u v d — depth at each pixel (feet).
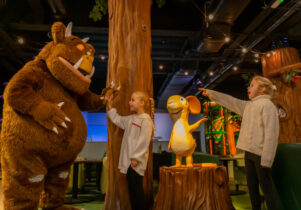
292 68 11.02
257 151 6.24
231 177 16.97
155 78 37.68
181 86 33.50
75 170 12.53
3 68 27.27
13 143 5.14
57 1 16.52
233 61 25.30
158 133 38.91
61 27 6.25
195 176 7.00
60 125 5.42
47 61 5.95
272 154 5.87
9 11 17.61
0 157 5.39
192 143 7.55
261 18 17.83
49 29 19.21
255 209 6.40
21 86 5.25
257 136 6.35
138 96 7.26
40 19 19.19
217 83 33.09
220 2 15.01
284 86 11.34
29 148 5.17
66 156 5.74
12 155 5.12
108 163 7.77
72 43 6.33
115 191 7.36
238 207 10.11
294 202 5.99
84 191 15.51
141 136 6.57
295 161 6.04
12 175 5.09
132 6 8.55
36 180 5.22
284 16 16.88
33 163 5.19
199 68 31.71
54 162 5.67
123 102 7.76
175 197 6.90
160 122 39.37
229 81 36.04
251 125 6.55
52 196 6.04
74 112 6.00
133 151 6.42
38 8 18.22
